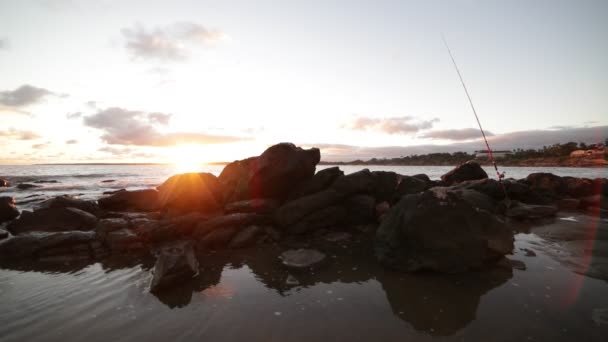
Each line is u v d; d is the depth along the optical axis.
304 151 14.38
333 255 9.90
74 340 5.24
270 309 6.32
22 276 8.17
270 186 13.72
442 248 8.22
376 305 6.47
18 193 28.23
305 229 12.23
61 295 7.00
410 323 5.75
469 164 21.27
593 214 15.66
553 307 6.23
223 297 6.89
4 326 5.68
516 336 5.27
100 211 14.60
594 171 79.00
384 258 8.95
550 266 8.41
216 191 15.27
